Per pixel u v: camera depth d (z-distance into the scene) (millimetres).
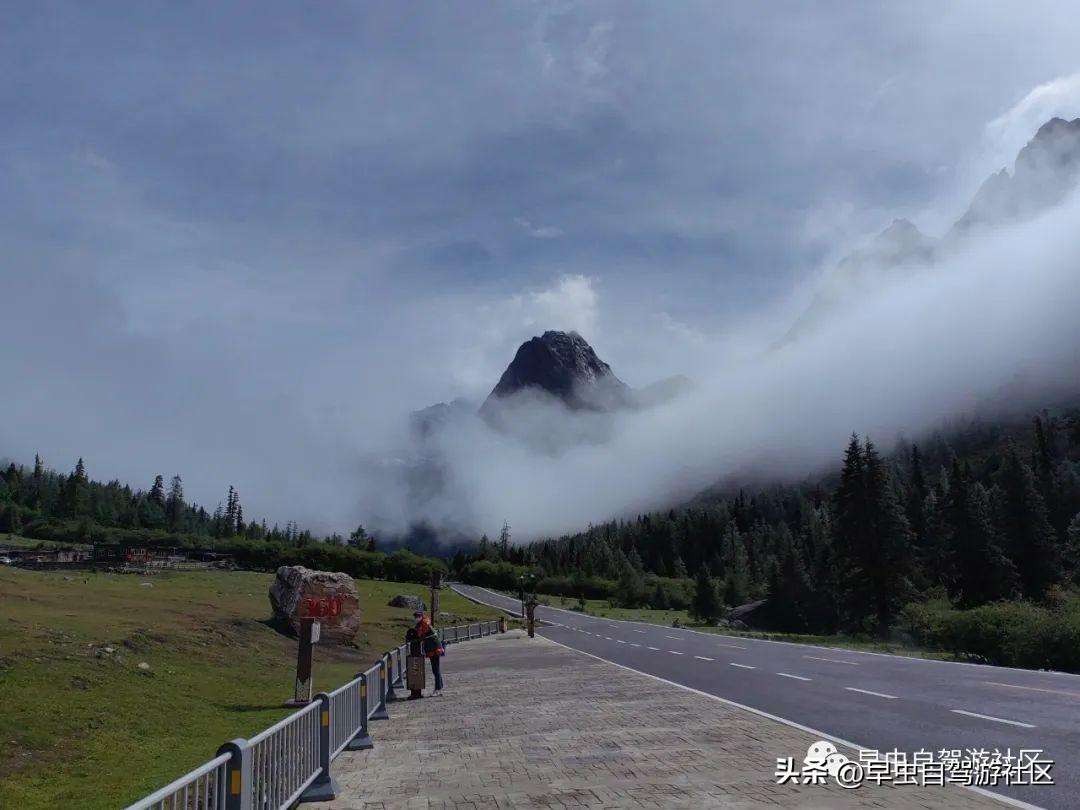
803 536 170500
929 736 10883
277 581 36062
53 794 11086
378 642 41000
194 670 21984
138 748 14047
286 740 7941
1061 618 21734
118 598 32562
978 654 25062
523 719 15008
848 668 22172
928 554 85625
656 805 7801
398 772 10367
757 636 48656
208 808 5605
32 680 16328
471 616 80938
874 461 68188
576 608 126000
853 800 7699
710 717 13859
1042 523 72938
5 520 143125
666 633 55031
